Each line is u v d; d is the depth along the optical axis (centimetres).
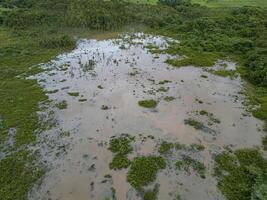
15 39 5706
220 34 5734
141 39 5800
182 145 2934
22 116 3378
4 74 4334
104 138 3033
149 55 4997
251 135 3089
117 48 5316
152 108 3506
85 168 2667
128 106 3550
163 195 2389
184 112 3447
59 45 5369
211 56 4934
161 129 3158
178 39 5794
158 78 4219
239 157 2767
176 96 3769
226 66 4634
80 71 4431
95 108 3519
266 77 3997
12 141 3011
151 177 2550
